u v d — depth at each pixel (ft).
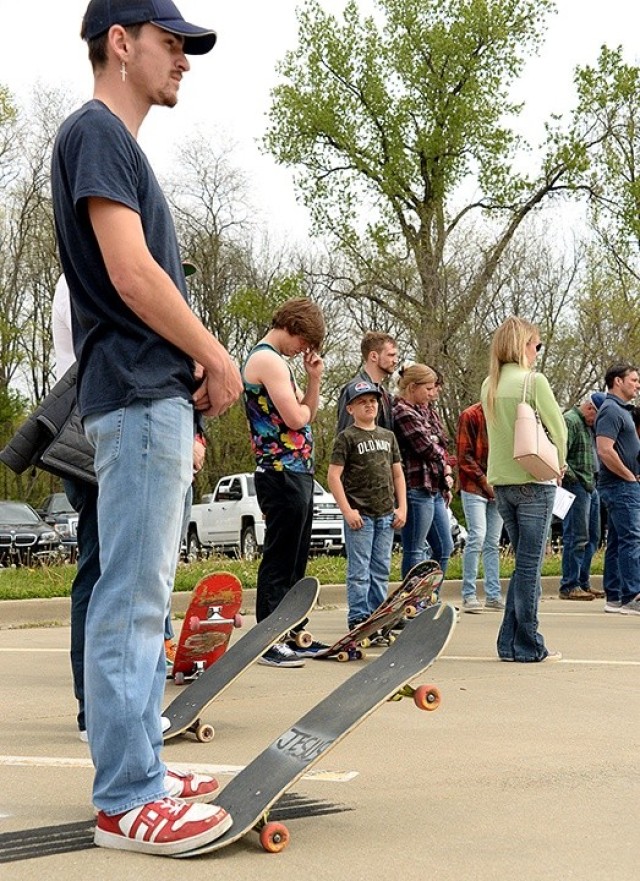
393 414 25.89
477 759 12.85
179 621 28.81
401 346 114.11
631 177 103.19
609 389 30.76
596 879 8.64
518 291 113.09
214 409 9.74
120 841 9.30
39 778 12.01
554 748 13.44
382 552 23.20
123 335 9.38
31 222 123.65
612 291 108.78
